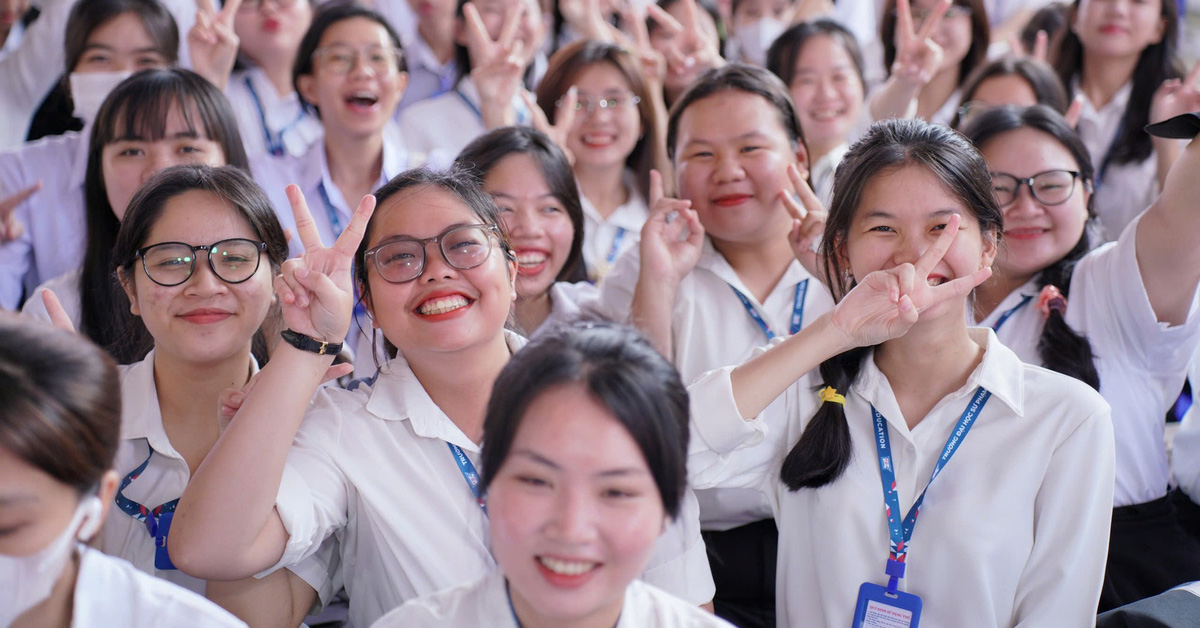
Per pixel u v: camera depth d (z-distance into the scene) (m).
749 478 1.92
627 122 3.40
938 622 1.76
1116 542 2.23
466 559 1.73
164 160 2.53
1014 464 1.75
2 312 1.21
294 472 1.68
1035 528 1.76
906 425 1.82
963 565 1.73
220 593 1.77
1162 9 3.60
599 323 1.26
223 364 1.94
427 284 1.71
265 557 1.60
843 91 3.51
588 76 3.38
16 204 3.01
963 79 4.19
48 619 1.18
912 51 3.49
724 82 2.59
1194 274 2.15
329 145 3.35
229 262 1.88
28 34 4.01
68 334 1.16
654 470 1.14
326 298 1.54
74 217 3.19
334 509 1.73
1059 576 1.72
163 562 1.84
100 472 1.12
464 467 1.76
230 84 4.01
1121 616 1.81
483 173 2.57
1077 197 2.42
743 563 2.32
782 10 4.82
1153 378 2.29
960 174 1.77
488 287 1.73
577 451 1.12
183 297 1.86
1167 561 2.21
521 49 3.67
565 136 3.26
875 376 1.84
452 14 4.36
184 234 1.87
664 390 1.16
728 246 2.65
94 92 3.31
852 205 1.83
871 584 1.77
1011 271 2.46
